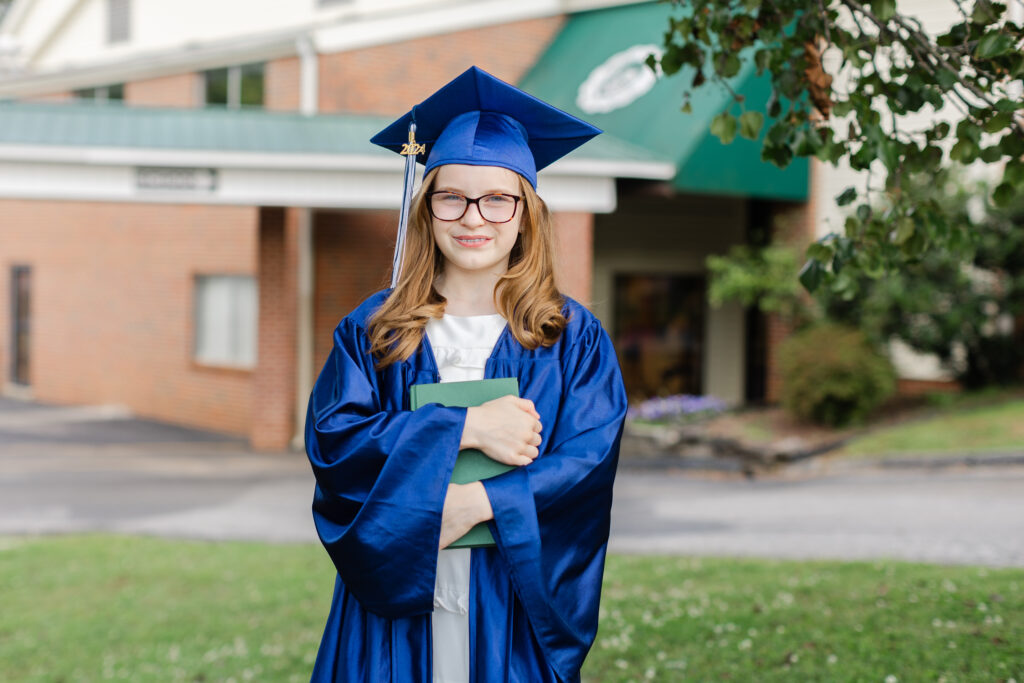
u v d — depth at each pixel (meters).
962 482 8.89
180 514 8.94
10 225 19.02
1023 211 11.02
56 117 10.70
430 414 2.11
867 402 11.41
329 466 2.14
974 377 12.20
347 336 2.35
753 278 12.41
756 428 12.19
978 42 2.92
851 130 3.36
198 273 15.01
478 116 2.34
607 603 5.40
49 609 5.88
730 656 4.35
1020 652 4.00
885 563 6.01
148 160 9.95
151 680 4.61
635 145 11.83
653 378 15.35
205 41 17.25
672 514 8.35
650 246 15.20
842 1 3.30
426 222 2.37
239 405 14.23
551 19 14.51
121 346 16.70
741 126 3.57
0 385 19.53
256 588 6.23
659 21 13.07
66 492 10.01
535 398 2.25
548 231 2.41
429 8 13.41
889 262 3.61
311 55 13.11
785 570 6.01
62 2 20.09
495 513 2.07
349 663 2.25
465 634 2.21
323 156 10.18
